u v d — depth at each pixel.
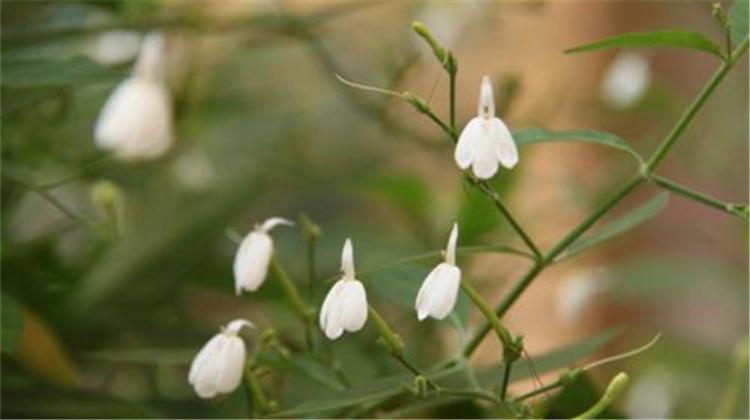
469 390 0.59
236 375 0.59
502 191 0.81
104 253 0.79
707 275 0.86
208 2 0.84
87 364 0.78
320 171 0.93
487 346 0.77
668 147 0.61
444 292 0.56
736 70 0.93
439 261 0.74
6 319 0.64
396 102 0.84
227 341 0.59
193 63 0.87
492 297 0.81
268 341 0.63
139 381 0.79
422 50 0.91
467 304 0.65
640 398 0.88
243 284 0.61
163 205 0.83
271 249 0.62
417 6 0.94
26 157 0.79
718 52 0.60
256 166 0.93
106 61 0.78
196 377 0.59
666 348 0.91
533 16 0.95
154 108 0.70
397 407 0.65
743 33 0.60
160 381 0.79
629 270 0.86
